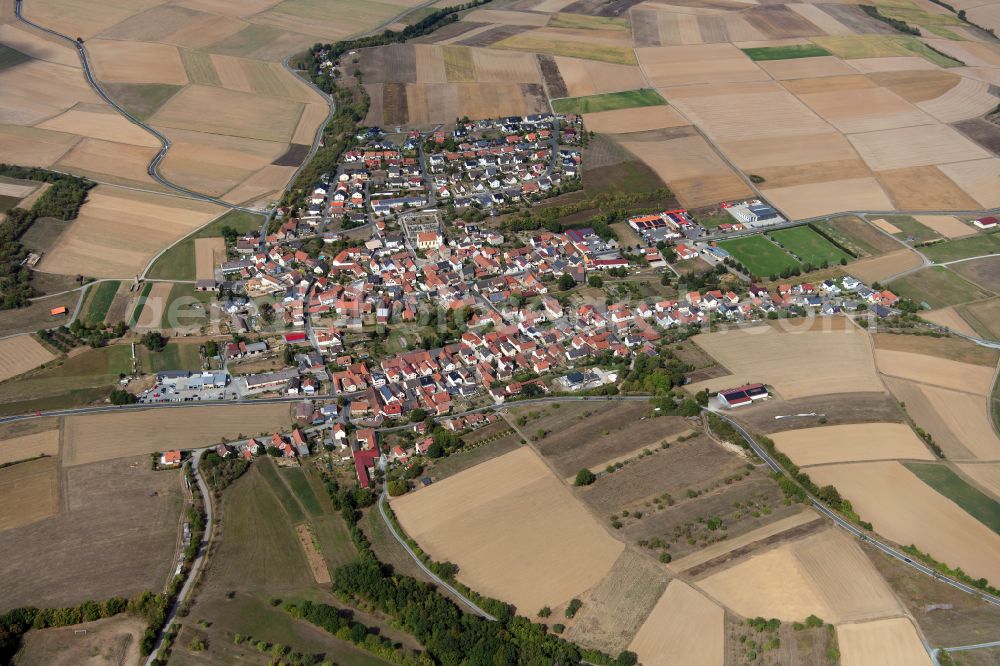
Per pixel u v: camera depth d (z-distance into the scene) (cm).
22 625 17575
